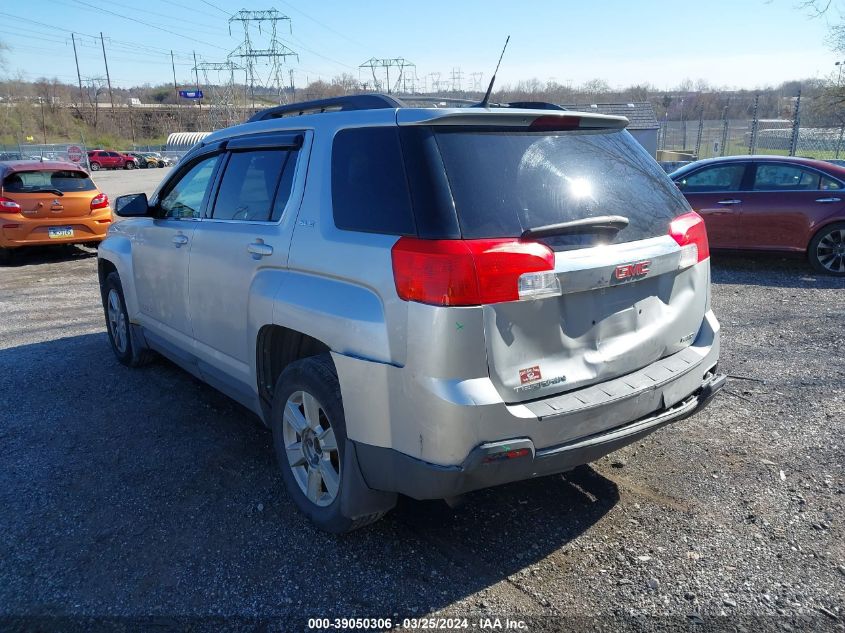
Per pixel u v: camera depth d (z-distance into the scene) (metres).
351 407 2.84
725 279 8.91
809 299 7.66
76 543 3.22
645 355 3.07
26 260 12.15
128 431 4.48
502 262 2.55
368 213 2.89
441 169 2.69
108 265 5.82
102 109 103.25
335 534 3.24
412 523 3.33
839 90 22.89
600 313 2.87
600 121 3.24
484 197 2.67
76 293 9.20
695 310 3.39
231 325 3.83
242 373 3.81
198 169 4.43
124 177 40.91
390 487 2.80
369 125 3.00
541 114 2.94
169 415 4.74
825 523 3.22
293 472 3.37
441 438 2.54
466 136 2.80
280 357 3.63
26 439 4.39
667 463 3.86
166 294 4.64
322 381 3.05
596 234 2.86
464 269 2.50
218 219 4.02
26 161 12.04
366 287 2.80
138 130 101.50
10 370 5.77
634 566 2.95
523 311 2.61
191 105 127.75
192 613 2.73
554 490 3.60
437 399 2.53
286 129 3.60
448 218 2.59
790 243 9.16
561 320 2.73
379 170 2.89
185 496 3.64
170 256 4.48
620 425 2.88
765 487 3.56
